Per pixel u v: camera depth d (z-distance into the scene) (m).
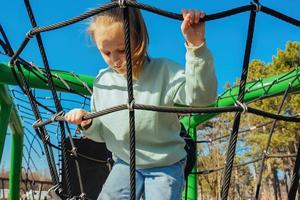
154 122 2.10
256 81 4.42
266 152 3.30
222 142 17.62
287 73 4.26
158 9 1.67
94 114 1.89
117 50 2.01
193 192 4.80
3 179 5.07
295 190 2.07
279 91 4.28
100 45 2.02
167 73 2.14
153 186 2.11
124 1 1.60
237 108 1.68
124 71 2.05
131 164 1.67
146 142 2.15
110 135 2.23
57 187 2.17
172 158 2.14
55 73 4.07
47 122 2.02
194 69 1.83
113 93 2.26
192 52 1.81
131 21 2.04
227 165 1.68
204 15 1.72
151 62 2.21
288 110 19.02
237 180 23.09
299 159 2.10
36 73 3.55
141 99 2.14
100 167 4.33
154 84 2.14
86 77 4.21
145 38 2.12
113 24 1.97
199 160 19.36
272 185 24.22
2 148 3.73
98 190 4.27
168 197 2.06
